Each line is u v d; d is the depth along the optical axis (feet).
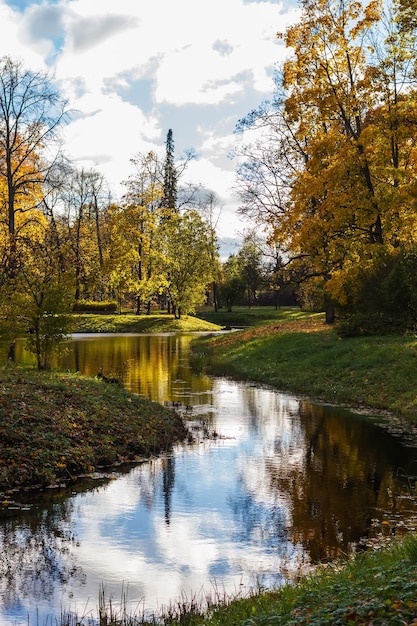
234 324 232.73
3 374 53.83
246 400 62.90
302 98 99.45
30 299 69.00
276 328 123.95
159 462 39.88
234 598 20.97
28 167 120.98
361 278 88.94
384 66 94.73
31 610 20.83
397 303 82.79
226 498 32.48
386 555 21.29
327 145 96.58
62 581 23.08
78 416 43.83
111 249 211.20
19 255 90.53
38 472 35.14
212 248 227.61
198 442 45.14
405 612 14.71
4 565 24.44
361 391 62.80
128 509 30.89
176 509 30.86
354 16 98.89
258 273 284.61
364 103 96.99
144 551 25.77
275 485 34.71
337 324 97.04
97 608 20.89
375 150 92.94
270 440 45.55
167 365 94.73
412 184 89.15
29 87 105.81
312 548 25.90
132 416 48.08
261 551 25.70
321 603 16.96
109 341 148.05
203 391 68.95
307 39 100.48
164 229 218.18
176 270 215.31
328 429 49.16
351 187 94.73
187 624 18.95
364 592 16.66
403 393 58.65
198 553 25.53
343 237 98.58
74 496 32.96
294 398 64.23
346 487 34.24
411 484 34.73
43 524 28.84
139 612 20.57
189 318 214.07
